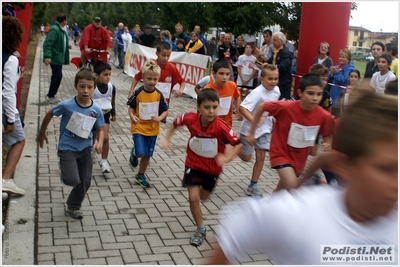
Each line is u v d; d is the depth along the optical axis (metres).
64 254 3.80
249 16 16.78
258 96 5.19
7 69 4.42
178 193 5.46
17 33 4.50
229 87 5.58
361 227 1.41
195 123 4.12
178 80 6.99
